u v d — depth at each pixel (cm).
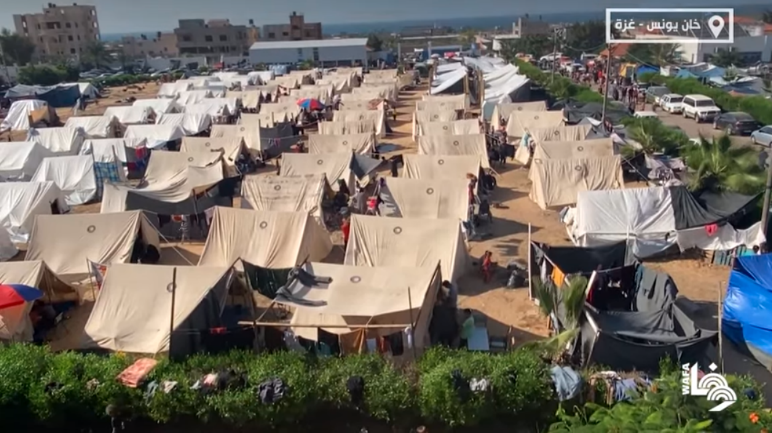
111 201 3005
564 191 3172
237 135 4562
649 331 1731
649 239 2506
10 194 3039
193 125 5134
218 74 9319
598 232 2528
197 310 1756
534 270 2234
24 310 1934
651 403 1316
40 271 2102
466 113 5366
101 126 5081
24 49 12950
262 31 17650
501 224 3012
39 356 1680
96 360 1666
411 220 2394
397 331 1783
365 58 12562
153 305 1898
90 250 2439
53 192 3139
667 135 3809
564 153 3509
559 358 1684
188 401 1545
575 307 1722
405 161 3434
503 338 1927
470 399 1500
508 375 1533
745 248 2384
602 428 1258
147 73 12450
